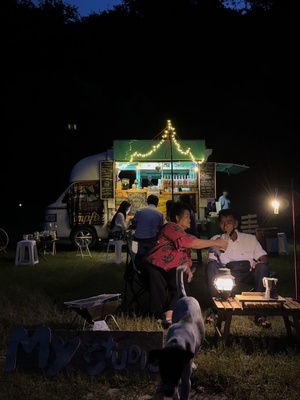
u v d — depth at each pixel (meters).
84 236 15.92
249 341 5.73
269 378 4.55
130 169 17.09
